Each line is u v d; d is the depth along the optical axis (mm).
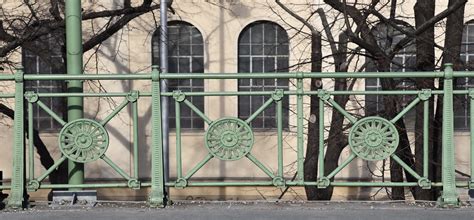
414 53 12102
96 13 12875
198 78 7180
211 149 7273
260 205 7453
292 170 15039
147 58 18781
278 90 7223
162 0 13344
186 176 7363
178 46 19141
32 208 7242
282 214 7012
